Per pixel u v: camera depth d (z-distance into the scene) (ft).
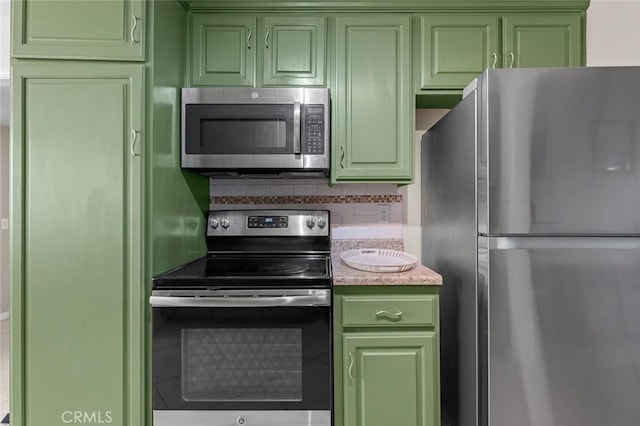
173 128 4.94
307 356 4.33
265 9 5.46
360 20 5.50
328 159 5.23
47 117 4.23
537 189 3.77
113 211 4.25
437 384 4.54
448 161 5.09
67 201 4.25
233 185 6.56
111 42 4.28
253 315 4.31
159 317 4.27
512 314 3.85
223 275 4.46
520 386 3.87
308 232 6.15
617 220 3.71
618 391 3.80
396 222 6.65
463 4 5.42
